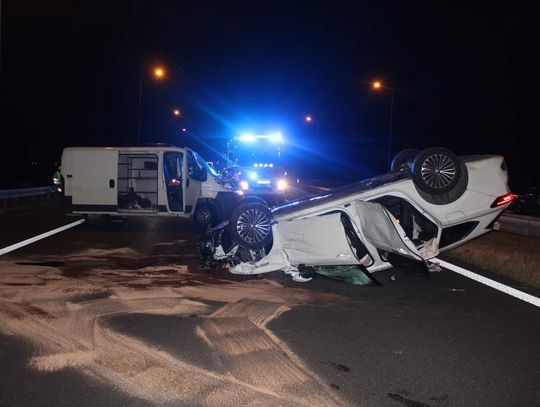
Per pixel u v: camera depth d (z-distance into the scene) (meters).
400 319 6.83
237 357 5.42
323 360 5.38
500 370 5.20
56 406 4.32
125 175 15.82
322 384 4.82
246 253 9.44
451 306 7.48
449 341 6.00
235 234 9.06
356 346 5.80
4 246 11.89
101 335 5.98
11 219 17.77
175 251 11.56
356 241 8.90
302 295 7.98
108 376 4.90
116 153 15.54
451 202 8.77
